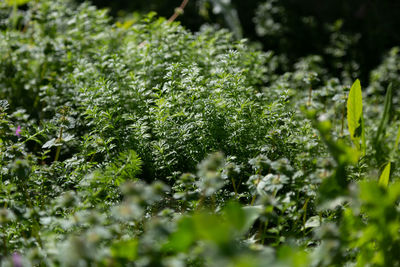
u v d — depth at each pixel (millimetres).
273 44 8469
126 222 2500
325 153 3305
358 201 2213
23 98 4801
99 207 2549
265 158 2564
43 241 2486
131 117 3422
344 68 7785
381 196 2035
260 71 4668
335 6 8812
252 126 3434
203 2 8078
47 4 5391
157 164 3324
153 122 3416
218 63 4066
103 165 3209
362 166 3184
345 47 8086
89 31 5316
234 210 1674
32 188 3010
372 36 8586
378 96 5895
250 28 8898
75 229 2496
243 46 4715
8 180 2957
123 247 1881
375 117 5387
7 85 4844
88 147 3377
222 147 3381
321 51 8352
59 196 2996
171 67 3572
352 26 8742
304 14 8695
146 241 1885
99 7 8906
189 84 3680
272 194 2535
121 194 3039
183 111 3320
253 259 1670
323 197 2250
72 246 1864
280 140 3299
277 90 4086
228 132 3385
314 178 2361
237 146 3361
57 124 3627
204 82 3646
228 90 3523
